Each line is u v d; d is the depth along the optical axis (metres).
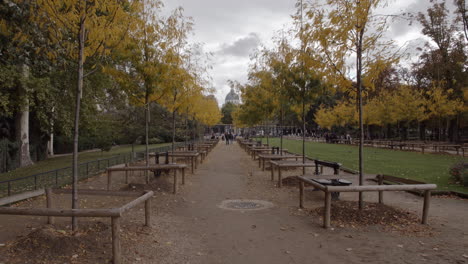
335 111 47.12
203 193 10.15
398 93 36.31
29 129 26.34
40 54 9.49
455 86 34.94
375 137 60.31
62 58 10.72
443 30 35.28
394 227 6.21
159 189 10.37
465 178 10.93
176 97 14.76
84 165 14.11
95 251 4.76
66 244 4.79
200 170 16.17
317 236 5.79
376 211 6.88
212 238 5.79
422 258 4.74
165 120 33.69
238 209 8.02
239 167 17.47
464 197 9.20
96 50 6.07
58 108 18.92
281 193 10.08
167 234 5.92
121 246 5.02
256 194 9.98
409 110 33.00
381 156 24.34
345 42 7.31
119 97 22.92
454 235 5.75
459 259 4.67
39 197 9.34
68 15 5.43
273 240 5.65
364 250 5.09
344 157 23.50
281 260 4.77
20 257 4.47
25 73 16.94
